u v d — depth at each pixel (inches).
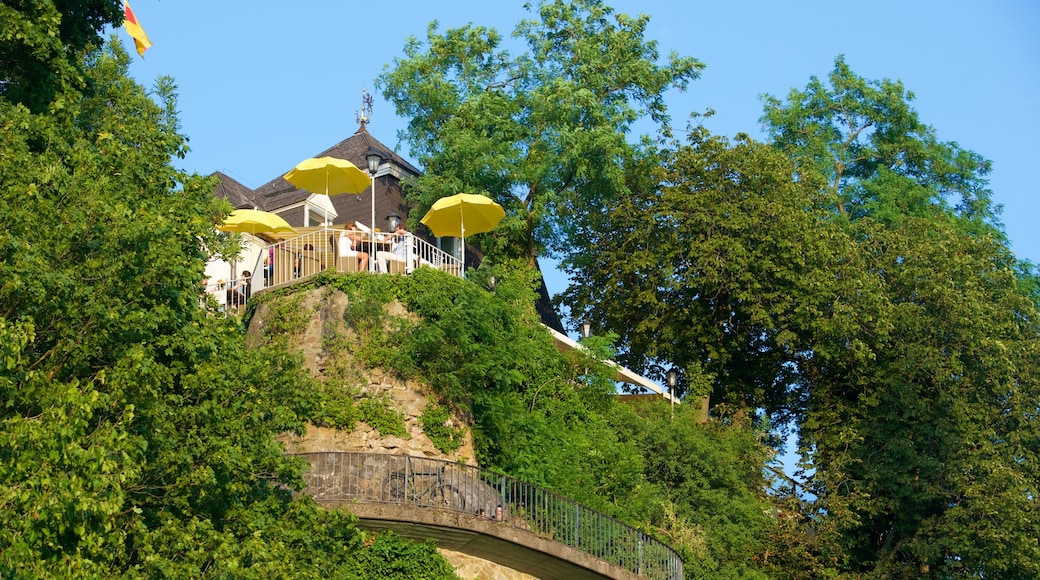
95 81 2094.0
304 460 1764.3
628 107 3255.4
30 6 1839.3
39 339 1583.4
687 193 3243.1
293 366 1833.2
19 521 1352.1
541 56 3336.6
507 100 3186.5
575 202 3191.4
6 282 1464.1
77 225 1565.0
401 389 2253.9
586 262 3371.1
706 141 3324.3
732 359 3255.4
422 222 2719.0
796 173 3472.0
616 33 3388.3
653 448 2741.1
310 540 1721.2
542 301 3272.6
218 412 1679.4
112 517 1465.3
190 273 1662.2
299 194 3014.3
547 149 3154.5
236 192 3036.4
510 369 2488.9
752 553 2736.2
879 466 2945.4
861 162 4035.4
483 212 2696.9
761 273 3125.0
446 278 2370.8
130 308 1620.3
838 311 3011.8
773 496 2910.9
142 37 2522.1
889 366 3038.9
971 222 3890.3
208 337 1721.2
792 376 3243.1
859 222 3427.7
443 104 3184.1
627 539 2261.3
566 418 2603.3
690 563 2513.5
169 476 1648.6
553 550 2137.1
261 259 2583.7
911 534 2938.0
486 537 2084.2
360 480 2086.6
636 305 3213.6
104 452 1402.6
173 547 1552.7
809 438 3095.5
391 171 3110.2
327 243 2442.2
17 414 1421.0
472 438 2315.5
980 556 2847.0
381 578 2026.3
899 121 4013.3
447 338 2309.3
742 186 3253.0
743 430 2940.5
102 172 1705.2
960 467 2915.8
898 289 3186.5
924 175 4010.8
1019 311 3221.0
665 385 3255.4
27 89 1859.0
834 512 2866.6
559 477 2415.1
